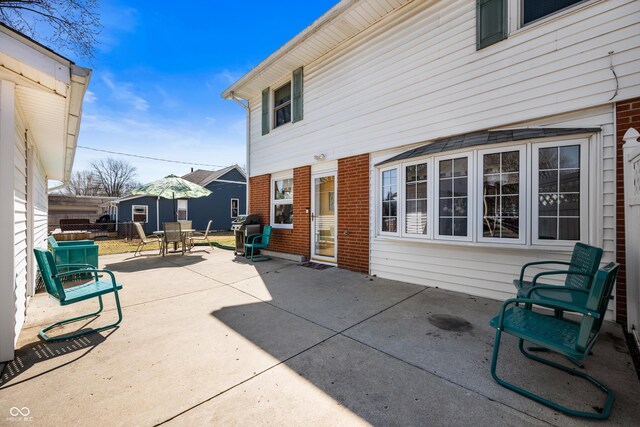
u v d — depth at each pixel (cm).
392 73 524
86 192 4009
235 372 230
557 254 359
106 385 213
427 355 255
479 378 219
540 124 378
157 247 1120
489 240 393
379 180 547
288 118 759
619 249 319
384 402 193
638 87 312
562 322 221
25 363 245
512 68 393
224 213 2234
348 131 598
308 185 689
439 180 442
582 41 344
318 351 264
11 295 250
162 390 207
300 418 178
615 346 266
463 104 438
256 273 591
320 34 580
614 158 325
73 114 330
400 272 520
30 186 446
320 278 543
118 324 328
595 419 174
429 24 475
